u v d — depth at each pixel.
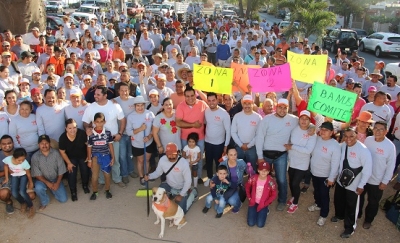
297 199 6.12
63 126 6.68
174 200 5.96
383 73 13.91
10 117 6.48
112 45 14.84
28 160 6.34
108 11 36.28
